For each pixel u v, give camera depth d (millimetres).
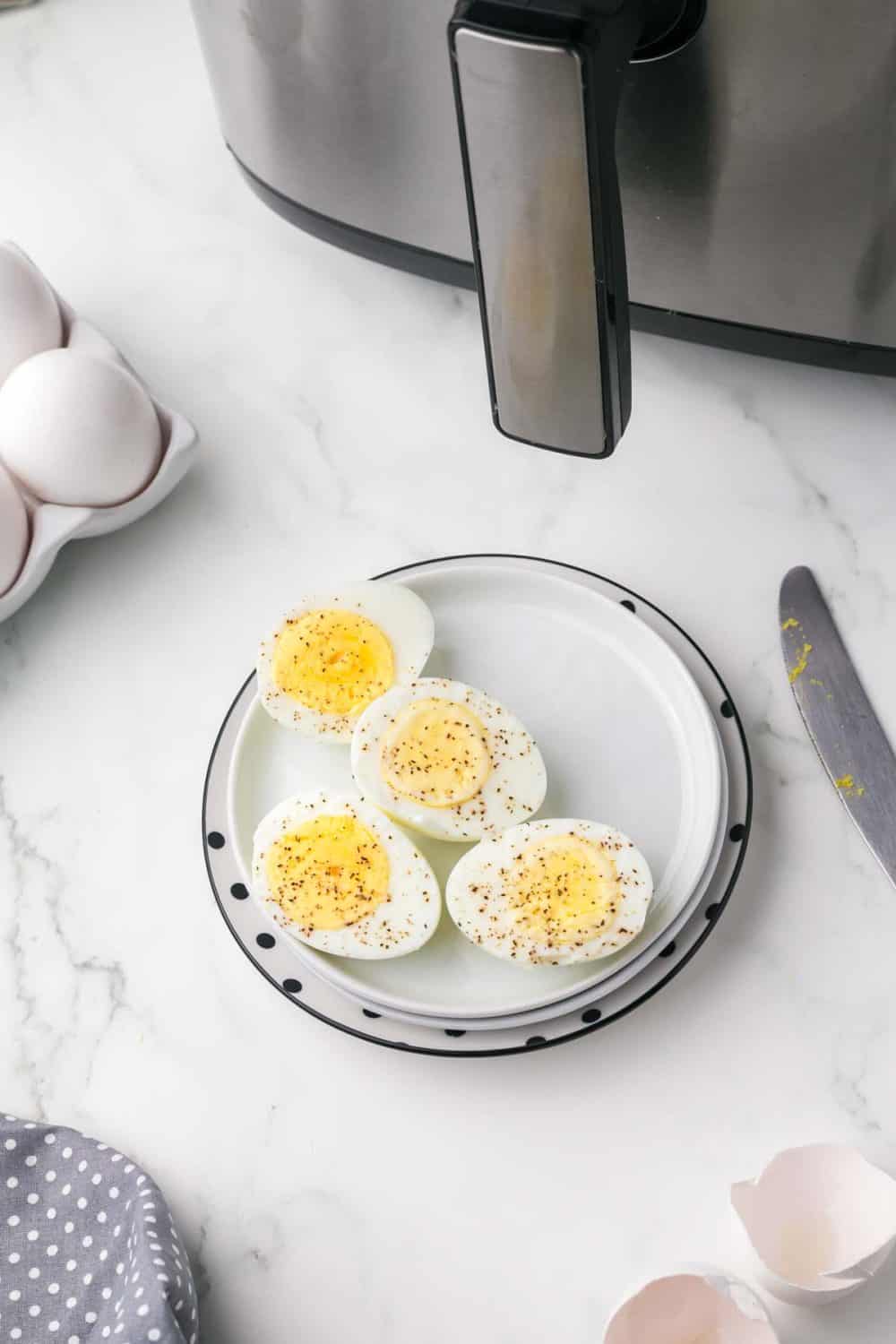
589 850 543
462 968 546
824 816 572
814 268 580
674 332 628
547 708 589
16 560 604
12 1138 534
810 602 603
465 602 610
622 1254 518
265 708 583
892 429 640
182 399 677
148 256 719
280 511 649
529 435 536
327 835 553
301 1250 528
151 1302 497
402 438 660
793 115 537
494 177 481
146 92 774
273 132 635
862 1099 532
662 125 554
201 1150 543
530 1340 511
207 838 569
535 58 454
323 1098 546
